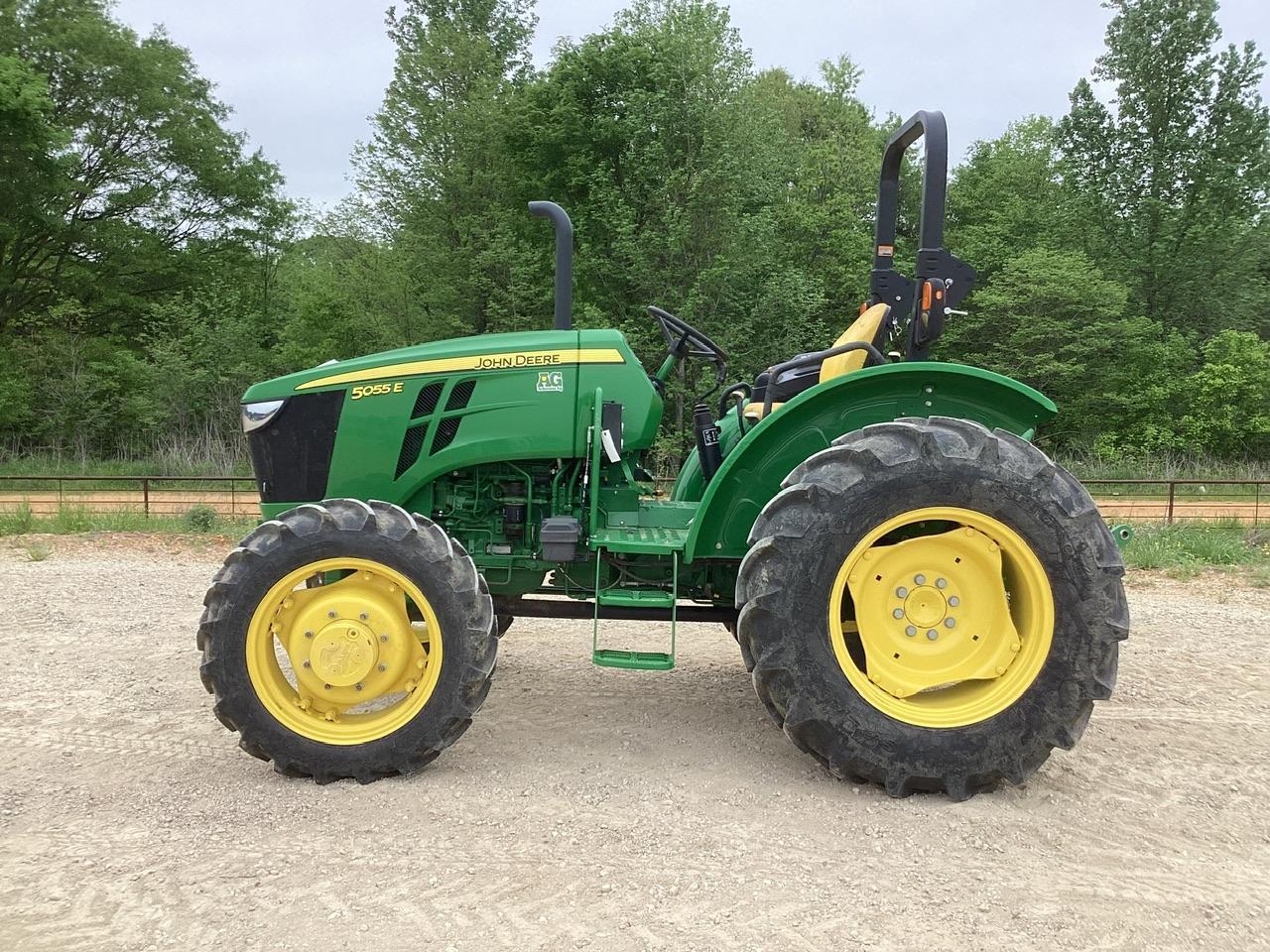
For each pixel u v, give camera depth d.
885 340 4.00
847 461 3.12
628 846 2.76
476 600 3.25
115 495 16.25
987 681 3.20
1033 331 21.64
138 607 6.43
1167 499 16.06
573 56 18.94
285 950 2.22
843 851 2.75
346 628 3.25
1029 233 26.09
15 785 3.23
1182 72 24.28
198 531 11.05
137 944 2.24
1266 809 3.14
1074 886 2.57
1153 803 3.17
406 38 23.62
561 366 3.68
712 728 3.93
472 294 20.53
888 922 2.36
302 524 3.25
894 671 3.21
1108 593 3.10
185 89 25.19
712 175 16.55
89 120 24.16
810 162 24.33
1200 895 2.52
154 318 24.83
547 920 2.35
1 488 17.89
